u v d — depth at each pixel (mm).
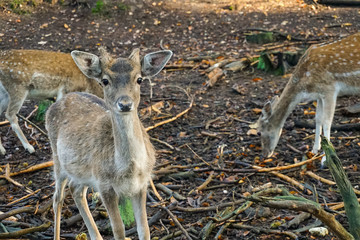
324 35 19484
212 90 15477
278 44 19031
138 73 6754
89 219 7758
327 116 11109
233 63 17047
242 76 16484
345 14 21625
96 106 7891
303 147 11484
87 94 8461
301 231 8016
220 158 10594
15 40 20203
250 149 11625
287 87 11438
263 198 6688
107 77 6660
